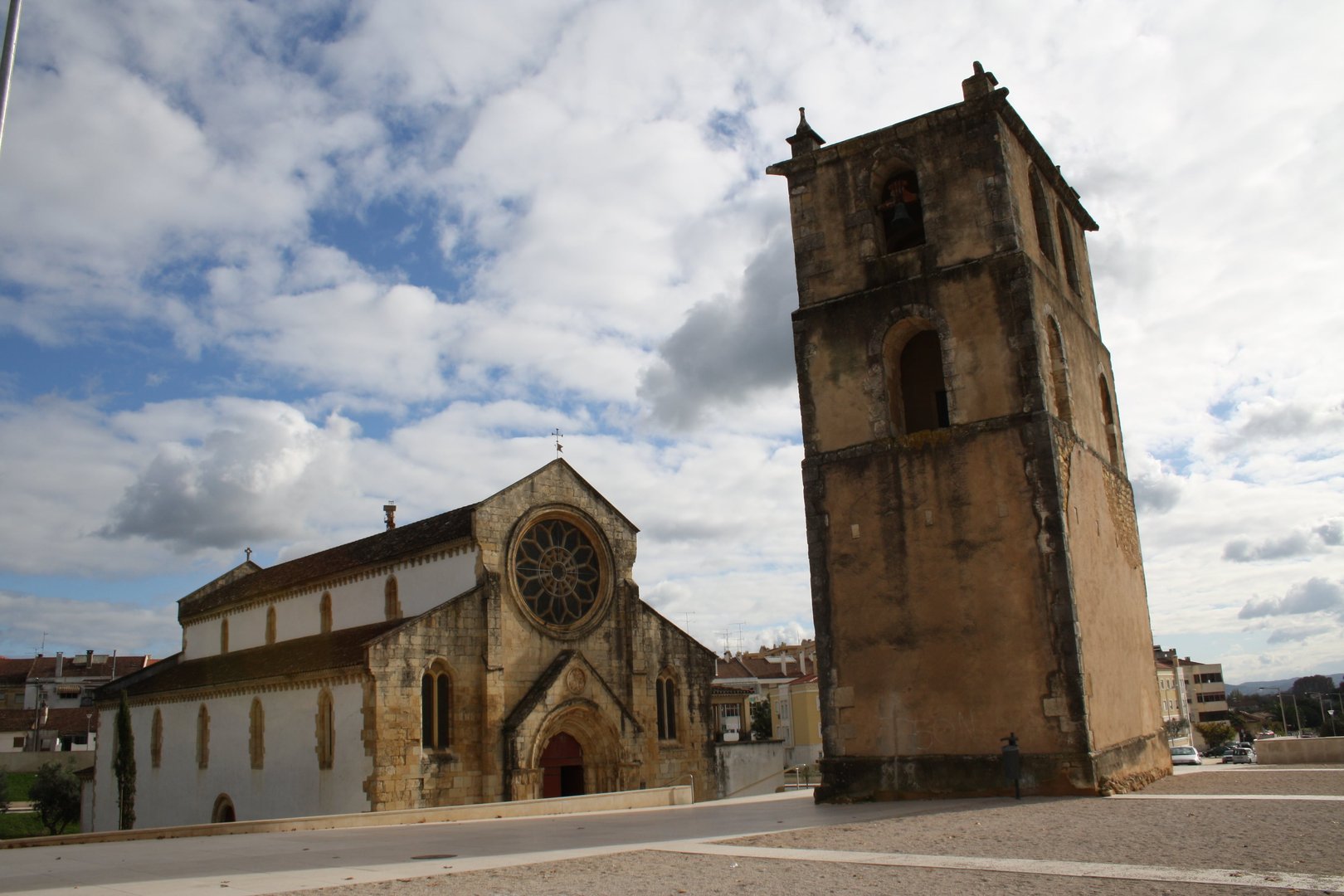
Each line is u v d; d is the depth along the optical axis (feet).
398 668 141.49
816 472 95.50
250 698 166.40
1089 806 70.08
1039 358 87.61
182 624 232.32
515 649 155.33
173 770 187.32
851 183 99.86
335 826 92.63
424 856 60.23
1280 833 51.47
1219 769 107.65
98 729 225.15
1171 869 42.50
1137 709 94.79
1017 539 84.99
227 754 170.81
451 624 147.95
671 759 170.50
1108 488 100.27
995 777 82.48
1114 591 95.04
